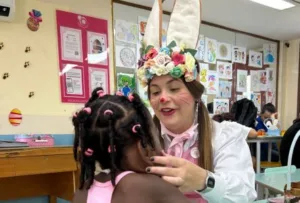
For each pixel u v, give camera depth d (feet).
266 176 5.43
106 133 2.00
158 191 1.94
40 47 6.93
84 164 2.13
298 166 8.36
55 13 7.17
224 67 11.54
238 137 3.15
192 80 2.90
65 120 7.27
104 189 2.02
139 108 2.19
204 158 3.00
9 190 6.69
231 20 10.79
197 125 3.14
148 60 2.94
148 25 3.23
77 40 7.55
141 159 2.10
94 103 2.17
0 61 6.40
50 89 7.07
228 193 2.55
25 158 5.19
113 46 8.36
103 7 8.13
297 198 3.63
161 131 3.19
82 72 7.63
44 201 7.13
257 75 12.78
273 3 9.18
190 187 2.34
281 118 13.57
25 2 6.72
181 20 3.09
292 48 13.51
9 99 6.50
